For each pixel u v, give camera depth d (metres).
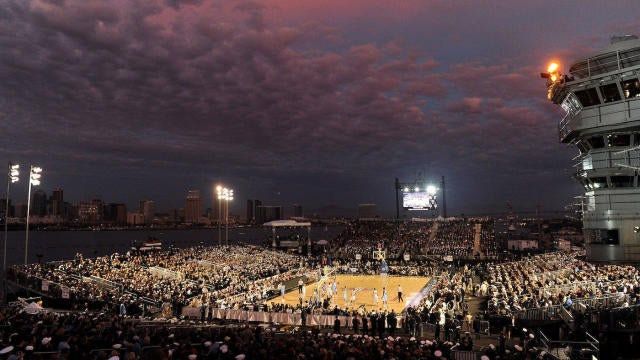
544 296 37.34
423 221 112.31
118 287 49.75
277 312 39.50
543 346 28.23
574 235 124.69
